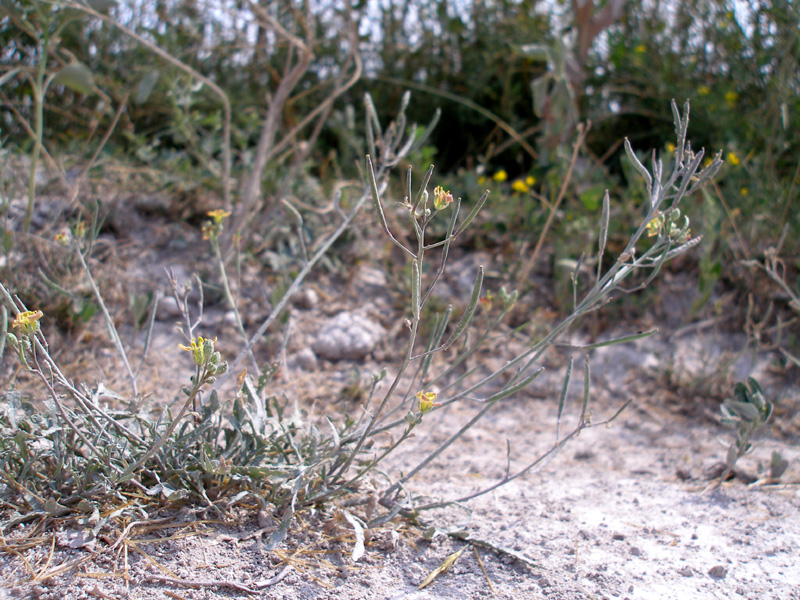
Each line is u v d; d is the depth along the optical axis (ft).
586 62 3.46
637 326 2.56
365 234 2.76
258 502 1.64
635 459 2.03
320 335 2.42
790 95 2.60
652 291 2.59
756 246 2.51
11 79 2.62
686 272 2.70
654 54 3.41
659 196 1.63
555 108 2.83
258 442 1.65
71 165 2.53
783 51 2.65
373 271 2.69
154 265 2.45
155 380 2.17
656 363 2.44
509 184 3.29
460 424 2.17
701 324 2.53
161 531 1.57
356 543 1.54
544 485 1.88
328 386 2.27
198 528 1.58
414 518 1.66
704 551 1.63
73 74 2.07
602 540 1.66
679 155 1.61
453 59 3.76
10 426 1.62
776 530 1.70
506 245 2.79
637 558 1.61
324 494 1.62
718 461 1.99
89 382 2.09
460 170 3.16
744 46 3.09
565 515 1.74
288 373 2.30
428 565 1.57
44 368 1.83
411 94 3.64
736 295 2.59
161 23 3.09
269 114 2.42
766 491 1.85
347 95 3.58
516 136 3.10
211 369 1.43
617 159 3.40
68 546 1.52
